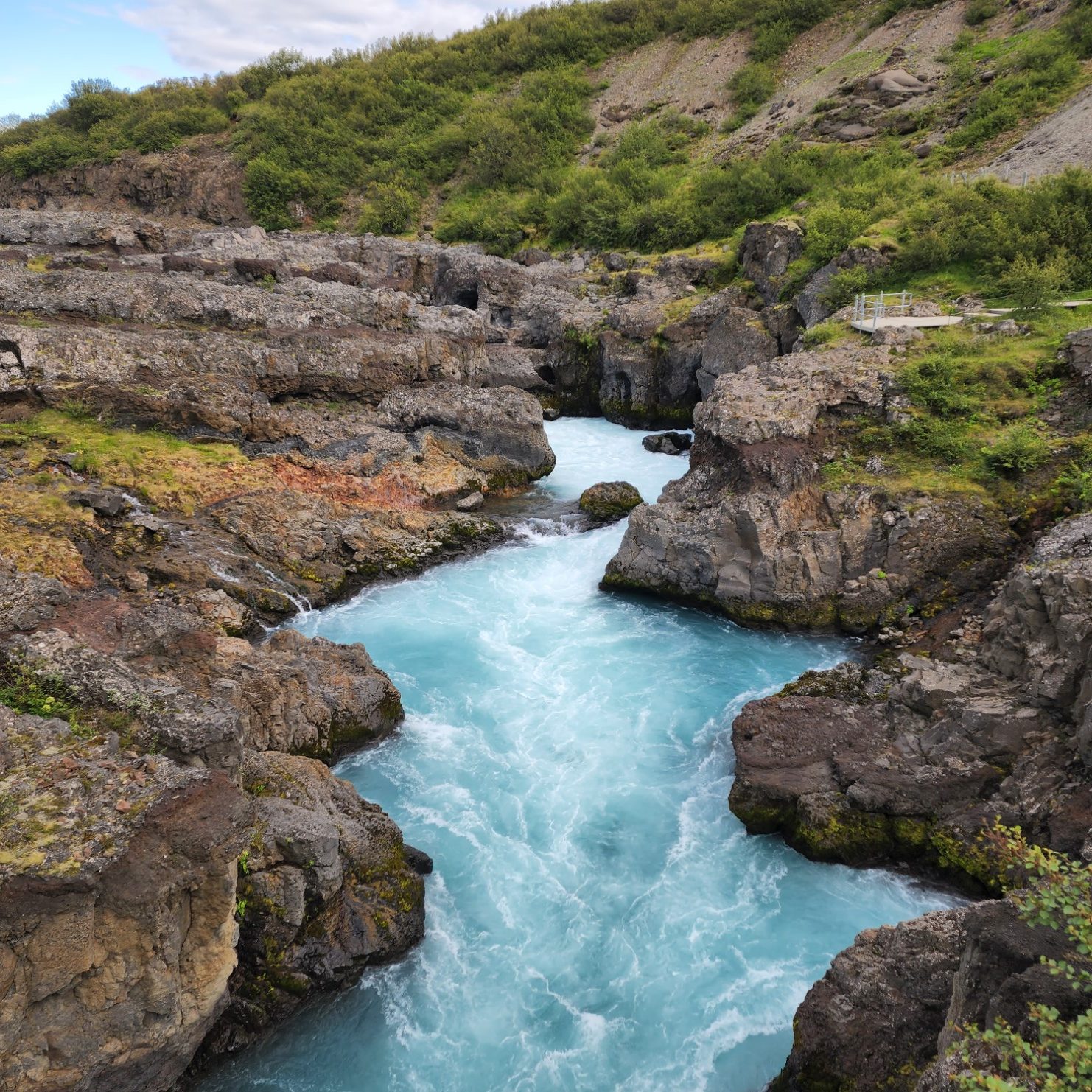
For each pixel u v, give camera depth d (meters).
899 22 69.75
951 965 10.26
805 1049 10.80
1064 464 21.88
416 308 38.69
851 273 36.25
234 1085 11.42
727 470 25.09
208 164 86.94
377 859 13.74
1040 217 33.94
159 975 9.53
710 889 14.72
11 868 8.50
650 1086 11.52
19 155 90.56
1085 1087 6.26
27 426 27.17
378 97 90.38
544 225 67.25
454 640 22.64
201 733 11.17
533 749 18.19
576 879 14.91
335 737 17.47
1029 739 14.99
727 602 23.25
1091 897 7.82
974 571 20.97
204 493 26.34
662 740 18.48
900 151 52.12
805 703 17.64
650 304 45.81
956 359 26.33
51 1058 9.01
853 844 14.97
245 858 11.99
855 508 22.80
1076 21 52.84
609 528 29.42
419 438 32.66
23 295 32.25
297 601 24.00
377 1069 11.74
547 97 83.31
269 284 40.03
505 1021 12.45
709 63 82.06
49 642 12.76
